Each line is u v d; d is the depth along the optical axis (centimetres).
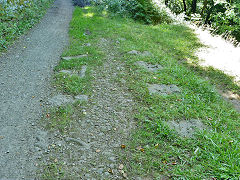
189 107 361
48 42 636
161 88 420
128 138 291
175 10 1602
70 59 518
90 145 276
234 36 923
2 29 617
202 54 669
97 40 678
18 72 444
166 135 292
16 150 258
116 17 1033
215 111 365
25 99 358
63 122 310
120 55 575
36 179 225
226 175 229
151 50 629
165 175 239
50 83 412
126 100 377
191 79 463
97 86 415
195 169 243
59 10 1145
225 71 559
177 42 757
